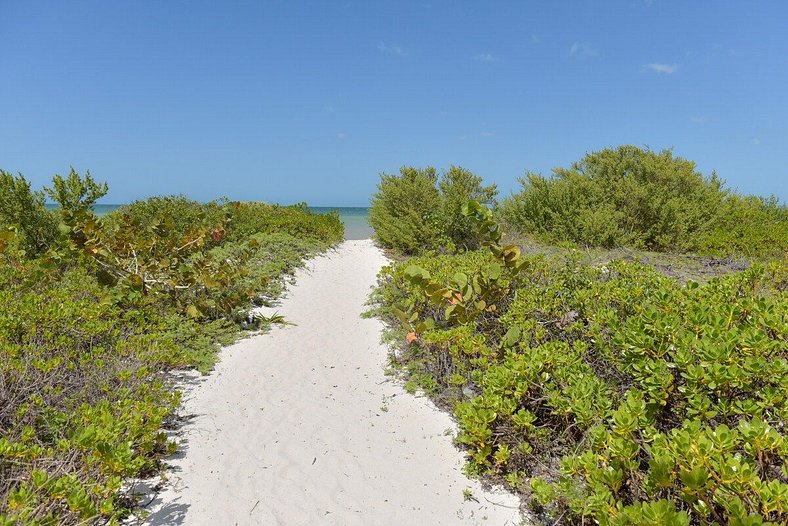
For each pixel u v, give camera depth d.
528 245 12.23
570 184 13.16
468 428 3.32
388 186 14.50
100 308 5.43
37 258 8.27
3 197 8.38
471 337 4.48
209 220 12.23
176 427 4.02
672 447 2.08
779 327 3.01
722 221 12.05
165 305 6.82
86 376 4.06
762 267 4.67
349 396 4.78
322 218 15.73
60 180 8.81
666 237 11.55
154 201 12.77
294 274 10.17
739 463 1.84
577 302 4.62
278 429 4.09
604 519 2.13
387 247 14.59
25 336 4.33
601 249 11.52
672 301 4.05
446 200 13.39
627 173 13.14
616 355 3.49
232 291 7.51
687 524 1.72
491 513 3.05
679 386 2.55
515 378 3.36
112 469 2.71
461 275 4.93
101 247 6.54
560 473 2.81
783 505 1.74
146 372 4.20
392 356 5.70
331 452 3.76
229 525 2.91
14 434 3.23
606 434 2.45
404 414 4.40
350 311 8.02
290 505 3.12
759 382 2.57
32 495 2.32
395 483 3.38
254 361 5.69
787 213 13.09
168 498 3.12
